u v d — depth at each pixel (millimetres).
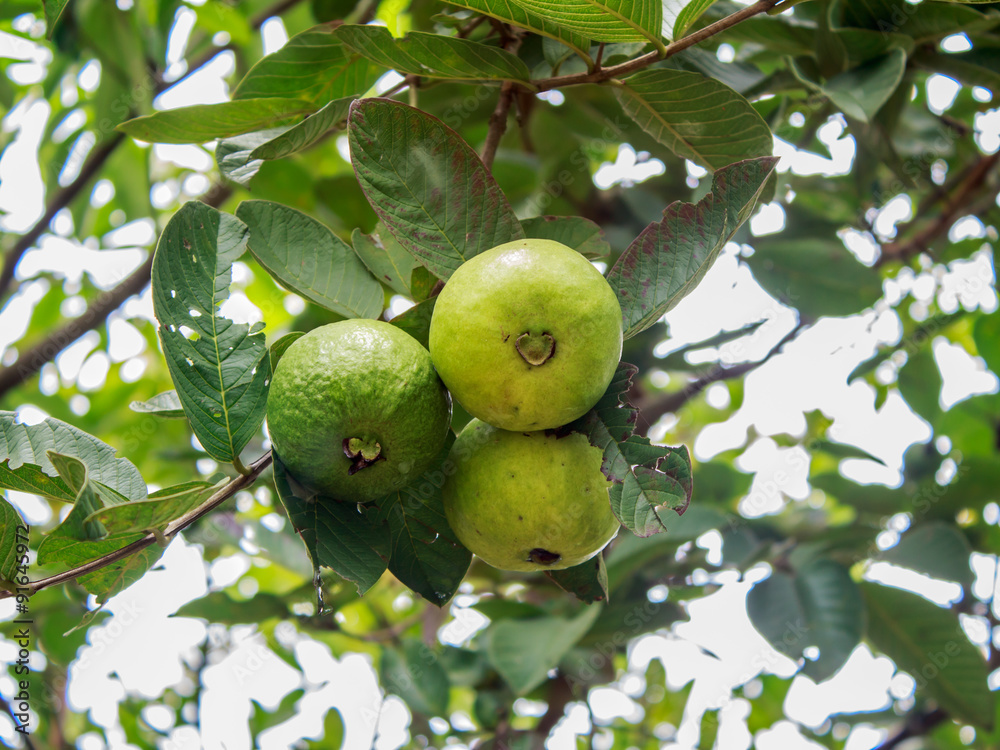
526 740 797
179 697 965
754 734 1007
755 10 465
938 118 731
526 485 443
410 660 784
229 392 438
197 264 447
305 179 814
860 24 601
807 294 762
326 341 437
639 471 429
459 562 489
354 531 446
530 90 514
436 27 669
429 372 441
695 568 803
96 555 428
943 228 808
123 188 998
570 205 848
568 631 726
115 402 1118
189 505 416
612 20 455
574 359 417
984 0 437
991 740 915
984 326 894
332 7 723
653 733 1075
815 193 866
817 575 726
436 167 460
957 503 802
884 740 1016
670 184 843
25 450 454
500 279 417
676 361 798
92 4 772
